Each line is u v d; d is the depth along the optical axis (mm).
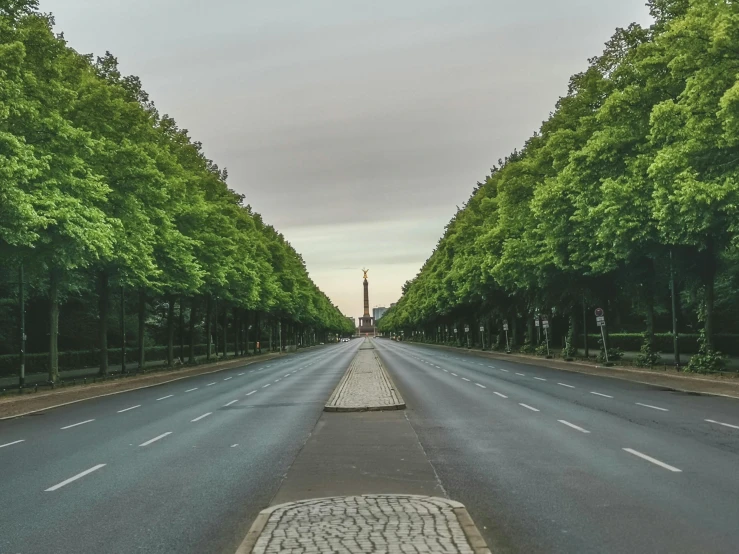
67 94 29547
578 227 35781
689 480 9719
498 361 54688
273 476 10617
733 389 24391
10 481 10938
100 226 30219
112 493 9773
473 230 72312
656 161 25672
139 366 47406
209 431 16594
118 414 21891
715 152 24562
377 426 16453
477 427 15945
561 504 8406
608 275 40562
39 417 22000
